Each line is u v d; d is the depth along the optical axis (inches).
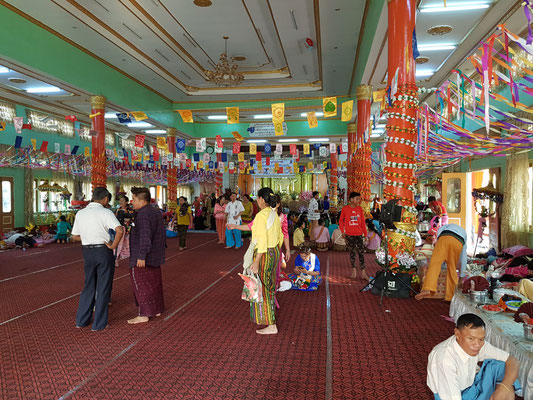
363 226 278.2
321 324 181.9
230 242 455.5
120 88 488.7
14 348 155.6
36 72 362.9
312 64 486.3
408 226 232.7
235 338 165.2
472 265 228.5
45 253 423.8
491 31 302.5
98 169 450.3
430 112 293.1
